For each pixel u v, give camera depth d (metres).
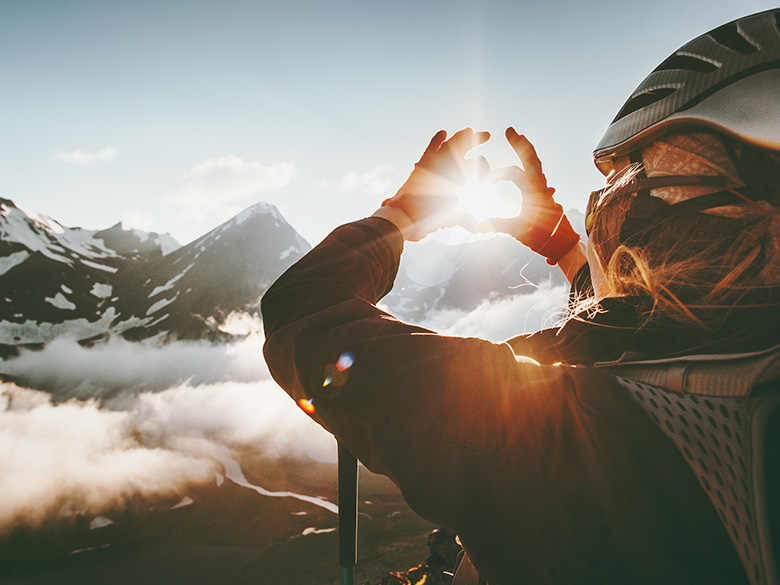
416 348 0.45
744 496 0.32
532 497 0.40
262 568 71.19
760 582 0.31
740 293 0.37
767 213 0.39
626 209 0.47
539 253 0.88
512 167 0.92
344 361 0.46
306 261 0.57
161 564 74.44
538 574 0.39
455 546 6.20
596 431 0.39
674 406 0.37
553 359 0.49
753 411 0.33
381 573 56.38
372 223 0.61
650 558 0.35
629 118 0.49
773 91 0.41
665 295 0.40
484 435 0.41
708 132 0.43
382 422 0.43
